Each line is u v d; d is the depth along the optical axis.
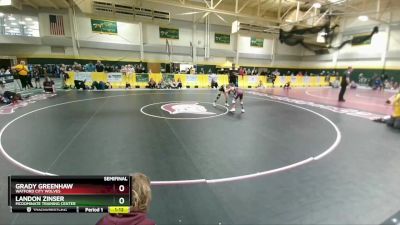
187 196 3.18
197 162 4.34
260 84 21.45
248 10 24.75
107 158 4.44
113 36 22.70
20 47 20.89
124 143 5.31
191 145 5.28
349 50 27.12
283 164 4.32
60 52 21.83
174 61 25.11
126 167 4.06
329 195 3.28
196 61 25.95
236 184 3.54
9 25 20.09
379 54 24.20
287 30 22.77
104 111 8.80
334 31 26.77
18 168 3.94
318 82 24.94
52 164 4.12
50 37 20.98
